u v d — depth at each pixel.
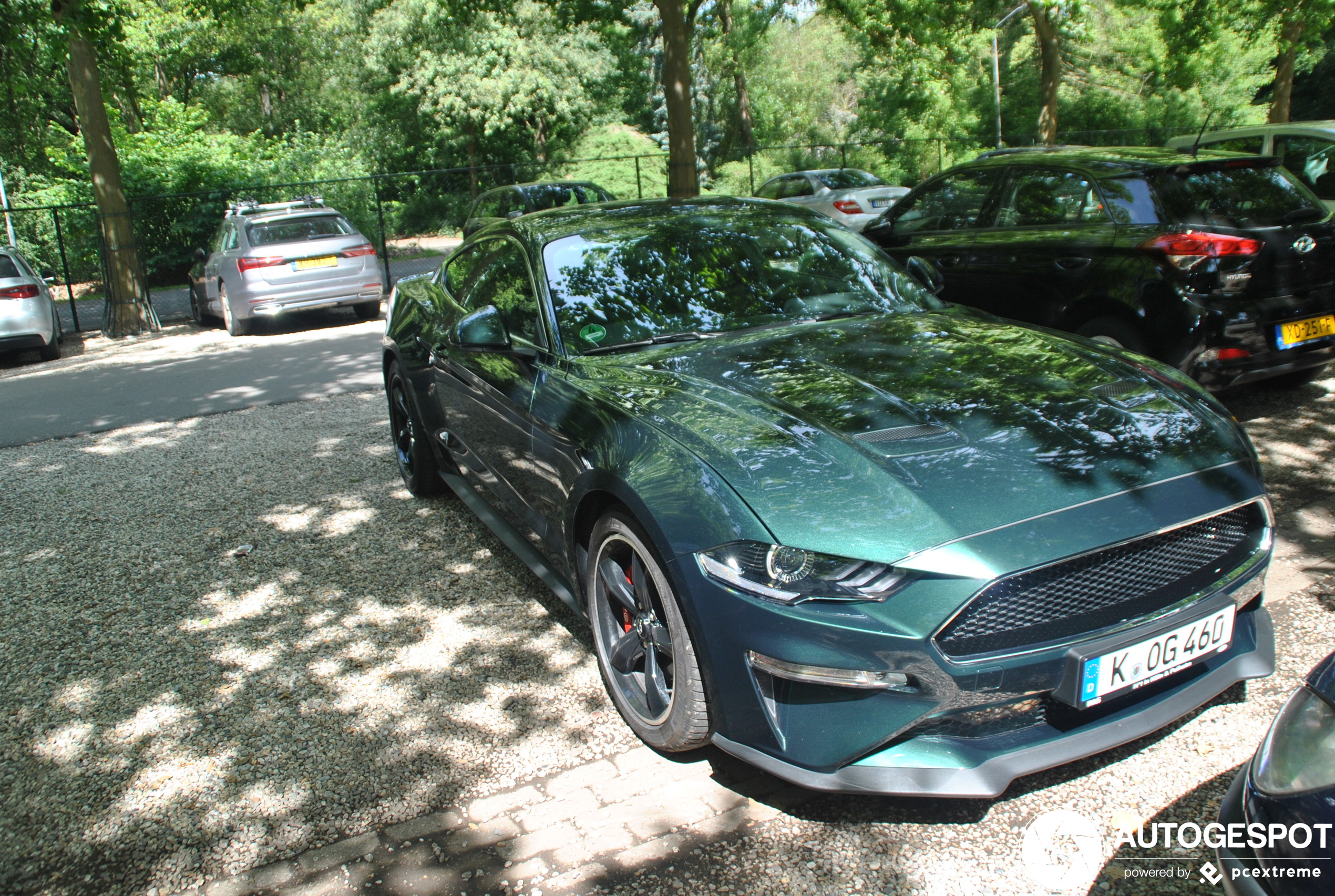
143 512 5.41
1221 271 4.99
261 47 41.16
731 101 41.91
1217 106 33.81
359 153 36.31
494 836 2.54
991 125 36.03
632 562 2.83
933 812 2.53
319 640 3.76
